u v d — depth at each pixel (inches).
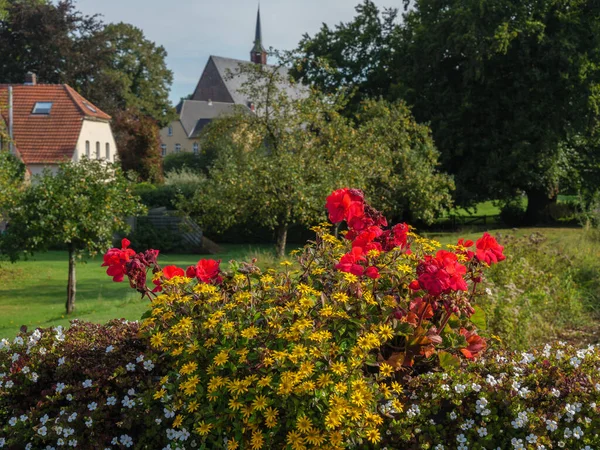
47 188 446.9
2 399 133.3
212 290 120.6
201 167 1836.9
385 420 113.8
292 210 621.6
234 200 621.6
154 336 117.5
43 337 146.6
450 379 119.3
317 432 103.5
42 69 1569.9
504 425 113.2
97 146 1432.1
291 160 617.6
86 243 462.6
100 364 131.2
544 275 290.5
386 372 112.7
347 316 114.5
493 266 272.2
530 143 885.8
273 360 108.1
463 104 881.5
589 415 113.5
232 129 684.7
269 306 120.4
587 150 964.6
